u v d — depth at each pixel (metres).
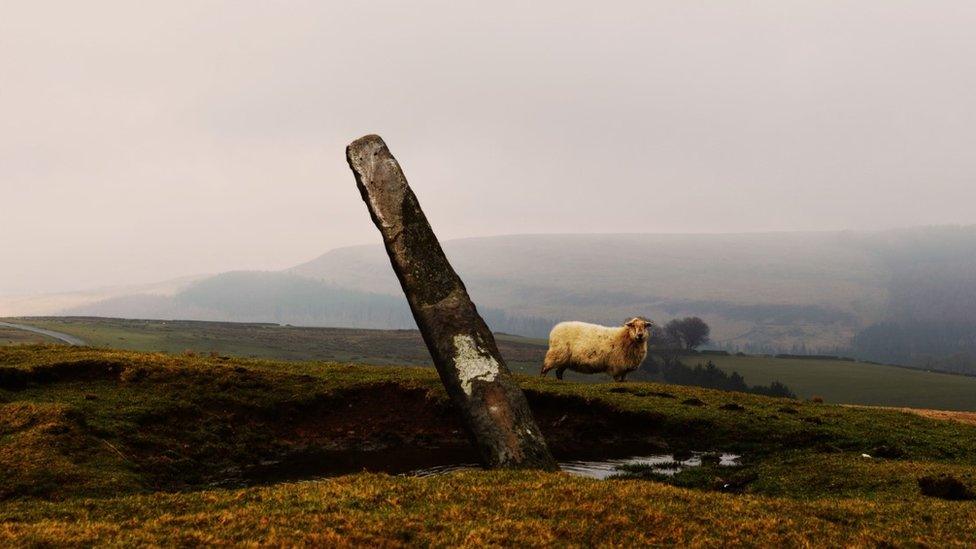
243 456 26.17
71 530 11.45
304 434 29.14
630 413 29.55
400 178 19.47
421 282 18.78
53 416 24.50
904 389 198.38
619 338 39.22
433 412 30.52
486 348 18.34
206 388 30.55
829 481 20.17
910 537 12.59
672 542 11.98
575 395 31.19
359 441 28.81
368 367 37.22
